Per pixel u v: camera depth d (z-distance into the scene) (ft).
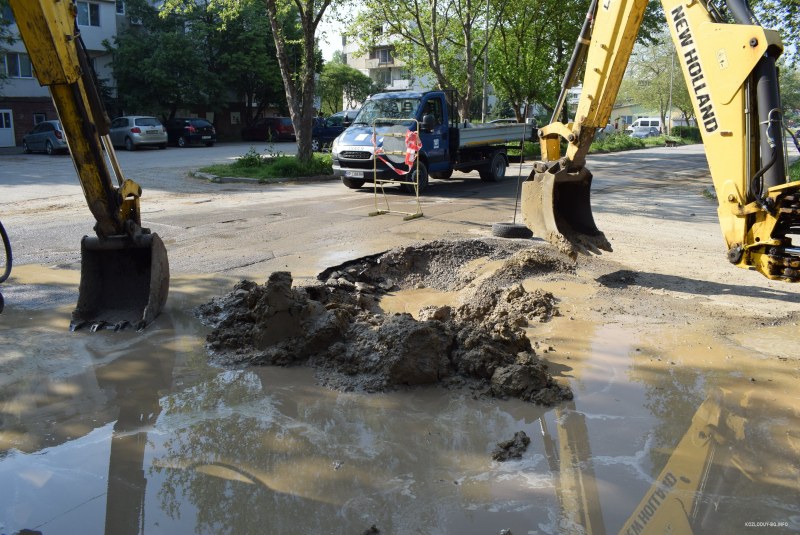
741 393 15.92
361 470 12.42
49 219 37.76
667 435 13.91
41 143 93.86
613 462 12.82
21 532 10.62
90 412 14.75
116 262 21.49
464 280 25.55
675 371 17.19
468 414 14.84
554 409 15.10
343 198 48.62
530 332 20.03
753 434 13.97
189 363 17.51
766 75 17.95
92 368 17.11
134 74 121.90
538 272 26.18
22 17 17.04
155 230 34.30
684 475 12.38
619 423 14.44
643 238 34.12
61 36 17.85
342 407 15.11
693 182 63.36
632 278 25.90
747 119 18.30
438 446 13.38
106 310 20.85
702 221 39.96
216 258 28.27
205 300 22.70
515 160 83.71
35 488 11.83
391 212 40.91
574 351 18.53
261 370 17.13
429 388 16.12
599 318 21.29
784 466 12.72
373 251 29.32
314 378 16.65
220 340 18.69
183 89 126.82
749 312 21.93
